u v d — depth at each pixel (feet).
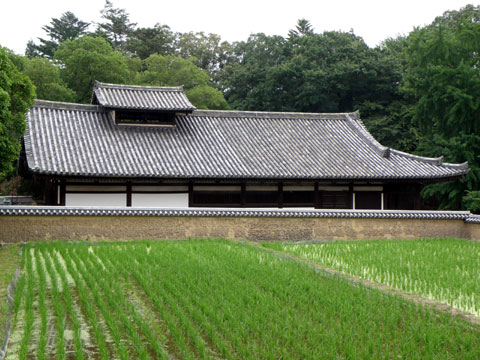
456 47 111.75
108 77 130.11
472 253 56.08
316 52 159.43
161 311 30.73
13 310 31.35
